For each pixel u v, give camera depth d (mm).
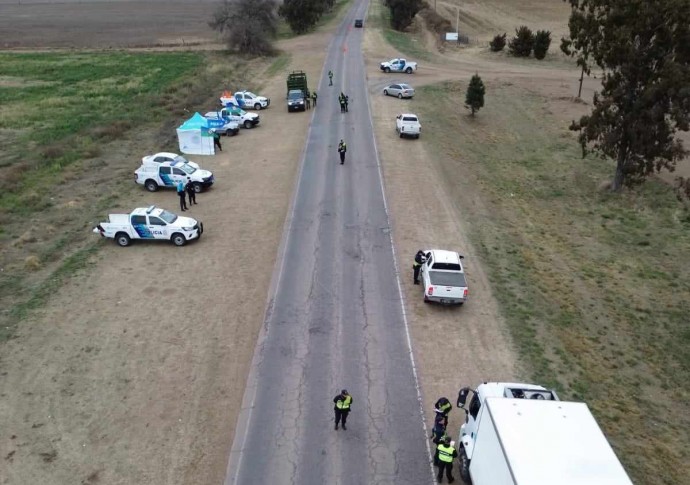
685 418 18984
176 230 28594
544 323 23312
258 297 24188
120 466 15875
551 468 11047
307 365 19938
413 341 21375
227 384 19094
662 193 37125
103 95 61281
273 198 34781
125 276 25984
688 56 32156
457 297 22953
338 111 54375
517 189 39094
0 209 32406
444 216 32750
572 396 19000
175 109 54719
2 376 19266
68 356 20391
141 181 36281
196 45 96500
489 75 72125
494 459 12016
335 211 32594
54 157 41531
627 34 32219
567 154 45969
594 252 30625
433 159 42312
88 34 113812
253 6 86500
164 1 181750
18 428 17172
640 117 34125
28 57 86000
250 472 15633
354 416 17672
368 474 15648
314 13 102875
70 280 25516
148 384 19094
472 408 15445
